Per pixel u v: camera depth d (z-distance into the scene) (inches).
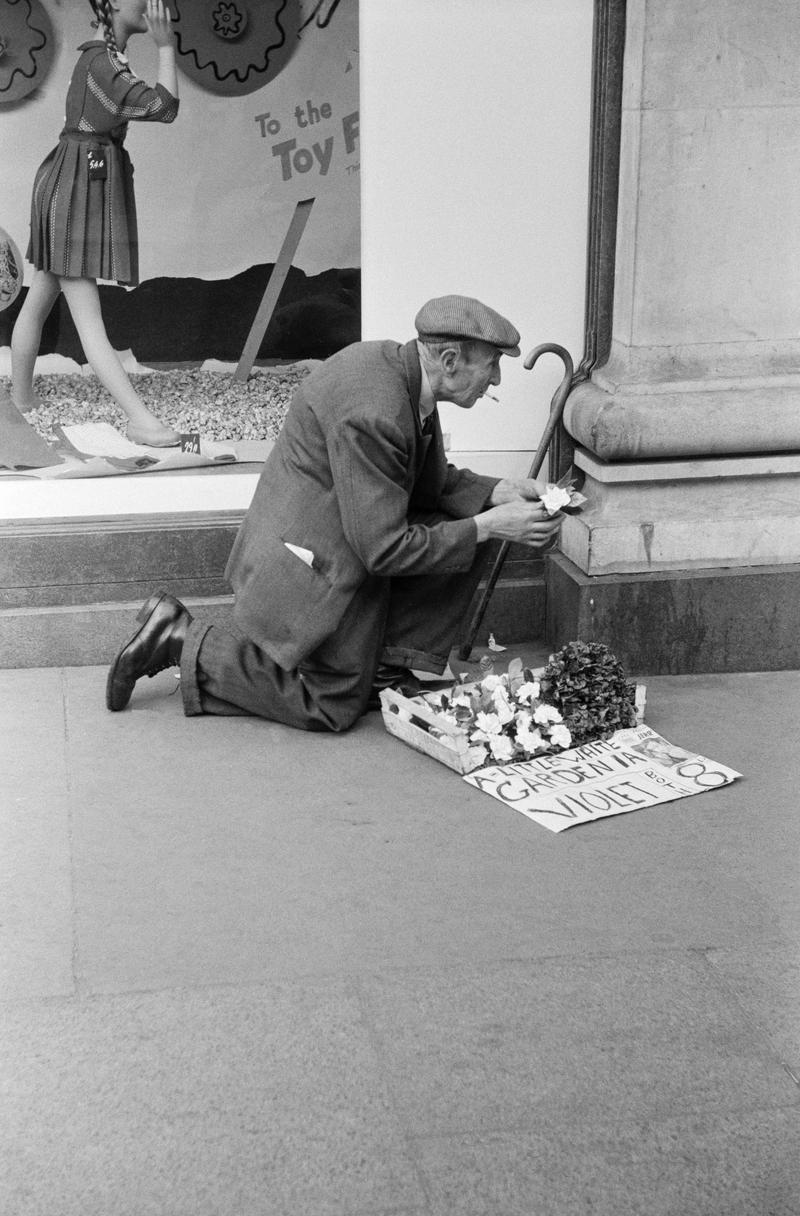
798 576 162.6
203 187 158.4
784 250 158.2
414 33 155.9
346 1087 91.4
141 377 164.1
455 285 165.9
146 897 115.0
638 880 118.0
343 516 137.2
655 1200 81.6
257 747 143.8
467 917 112.0
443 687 155.3
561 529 169.6
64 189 155.6
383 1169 83.9
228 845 123.6
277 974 104.0
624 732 144.9
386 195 161.5
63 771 137.9
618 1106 89.7
